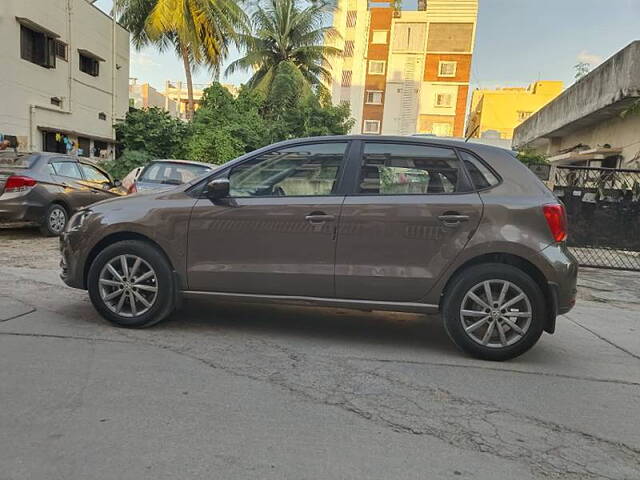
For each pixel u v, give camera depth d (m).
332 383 3.64
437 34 42.44
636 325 5.63
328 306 4.37
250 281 4.39
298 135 23.48
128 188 10.05
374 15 43.03
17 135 17.36
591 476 2.63
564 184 9.81
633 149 13.88
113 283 4.54
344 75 43.56
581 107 15.67
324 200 4.30
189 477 2.48
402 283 4.21
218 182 4.32
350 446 2.82
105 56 23.12
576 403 3.49
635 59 12.12
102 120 23.14
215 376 3.65
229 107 22.30
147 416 3.04
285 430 2.96
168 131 19.62
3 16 16.53
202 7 22.22
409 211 4.17
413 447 2.84
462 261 4.14
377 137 4.43
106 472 2.49
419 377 3.82
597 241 9.80
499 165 4.26
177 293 4.54
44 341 4.16
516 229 4.08
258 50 27.66
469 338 4.19
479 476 2.59
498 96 39.84
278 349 4.29
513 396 3.55
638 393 3.70
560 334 5.15
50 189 9.13
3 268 6.75
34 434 2.80
